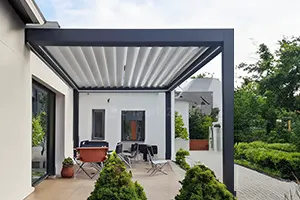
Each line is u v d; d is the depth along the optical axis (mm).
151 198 5840
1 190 4508
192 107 21250
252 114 13773
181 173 9023
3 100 4562
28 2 4484
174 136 14156
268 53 13383
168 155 12797
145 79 10547
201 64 7559
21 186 5520
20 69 5371
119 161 4023
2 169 4547
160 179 7973
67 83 10375
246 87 14758
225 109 5191
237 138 14195
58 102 9797
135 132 13195
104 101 13141
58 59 7496
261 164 11016
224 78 5238
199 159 13266
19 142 5383
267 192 7301
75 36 5359
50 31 5387
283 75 10742
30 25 5406
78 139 12781
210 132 17312
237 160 13547
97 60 7703
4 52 4570
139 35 5344
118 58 7496
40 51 6301
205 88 20406
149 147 11641
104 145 10750
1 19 4422
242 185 8242
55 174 8711
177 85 11242
